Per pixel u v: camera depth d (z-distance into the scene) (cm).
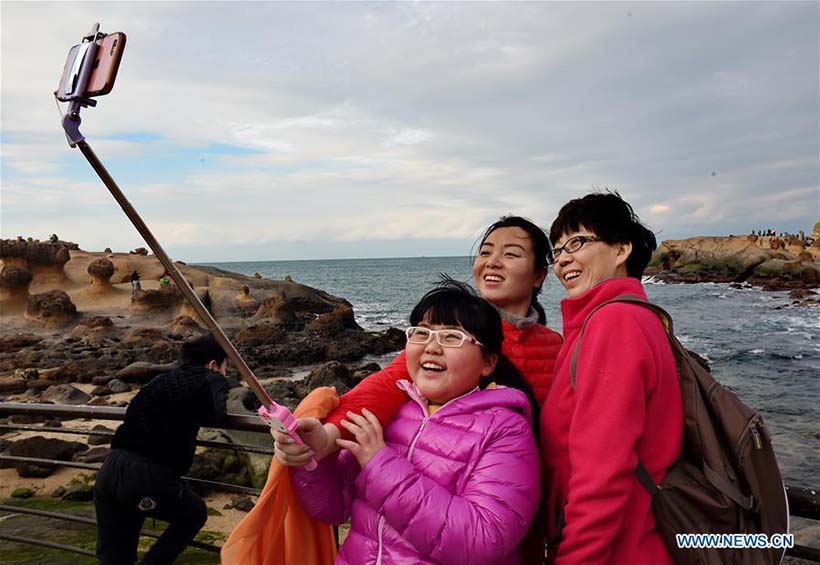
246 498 681
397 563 174
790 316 3472
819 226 6994
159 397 332
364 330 3070
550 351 239
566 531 162
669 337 179
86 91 135
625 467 155
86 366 1870
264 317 3048
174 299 3161
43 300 2877
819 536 631
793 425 1236
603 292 184
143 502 325
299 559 199
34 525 536
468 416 182
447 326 190
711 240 6950
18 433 1028
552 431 188
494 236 247
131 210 146
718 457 163
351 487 203
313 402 194
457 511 164
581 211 199
